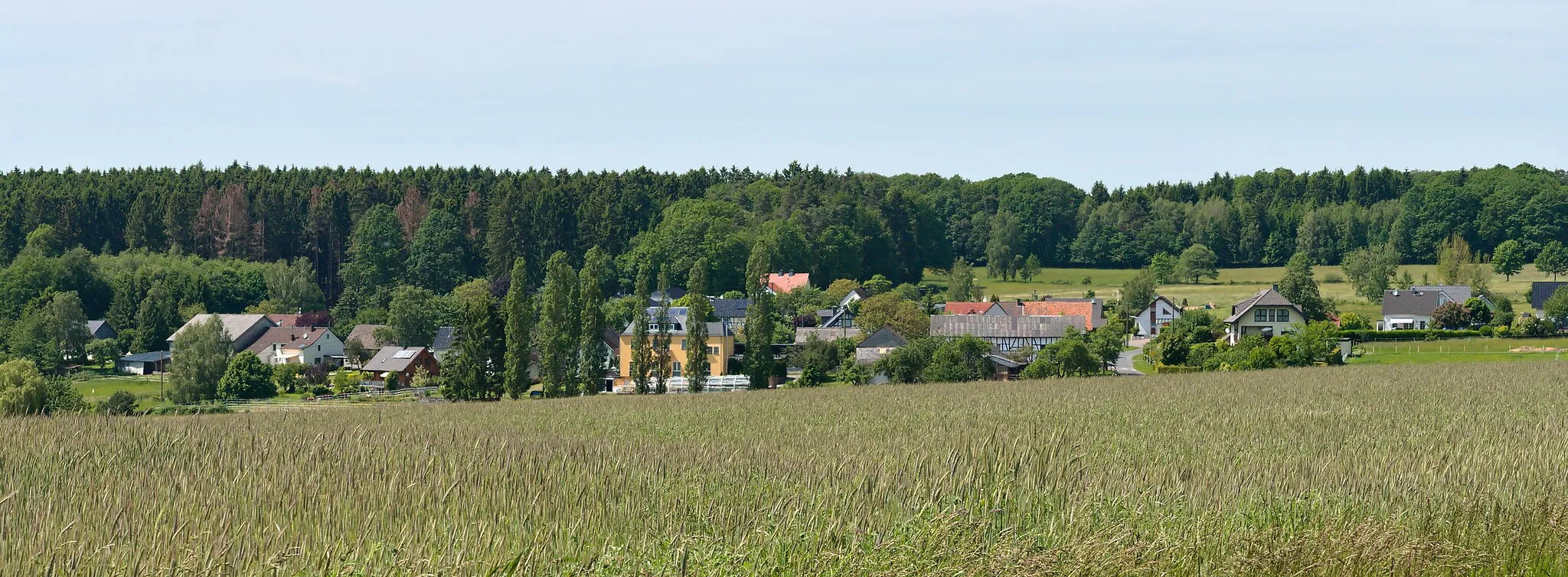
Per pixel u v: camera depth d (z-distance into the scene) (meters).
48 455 48.78
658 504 37.12
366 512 34.47
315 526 32.25
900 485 39.66
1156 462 48.69
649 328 176.88
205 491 38.38
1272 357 168.38
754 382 172.88
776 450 55.38
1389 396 97.69
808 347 194.88
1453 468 44.34
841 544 30.42
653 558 29.00
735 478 42.75
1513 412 80.94
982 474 40.72
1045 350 166.38
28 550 28.25
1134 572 29.81
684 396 117.00
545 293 160.25
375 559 28.14
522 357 156.62
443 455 48.00
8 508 34.44
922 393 110.44
